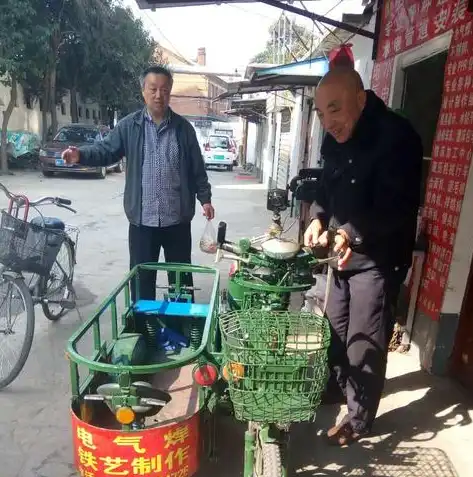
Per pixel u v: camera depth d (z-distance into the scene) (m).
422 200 4.08
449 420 3.02
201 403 2.27
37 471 2.52
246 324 1.94
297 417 1.75
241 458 2.64
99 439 2.02
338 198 2.62
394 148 2.35
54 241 3.65
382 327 2.61
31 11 13.82
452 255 3.26
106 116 24.88
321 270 3.67
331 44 7.41
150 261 3.77
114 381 2.55
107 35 18.45
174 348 3.18
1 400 3.12
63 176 15.51
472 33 3.12
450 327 3.41
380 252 2.54
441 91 3.76
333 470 2.58
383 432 2.90
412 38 4.08
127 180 3.65
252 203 11.89
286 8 4.80
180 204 3.70
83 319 4.36
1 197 10.46
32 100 19.73
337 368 3.02
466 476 2.55
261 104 17.42
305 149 10.25
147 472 2.06
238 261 2.25
